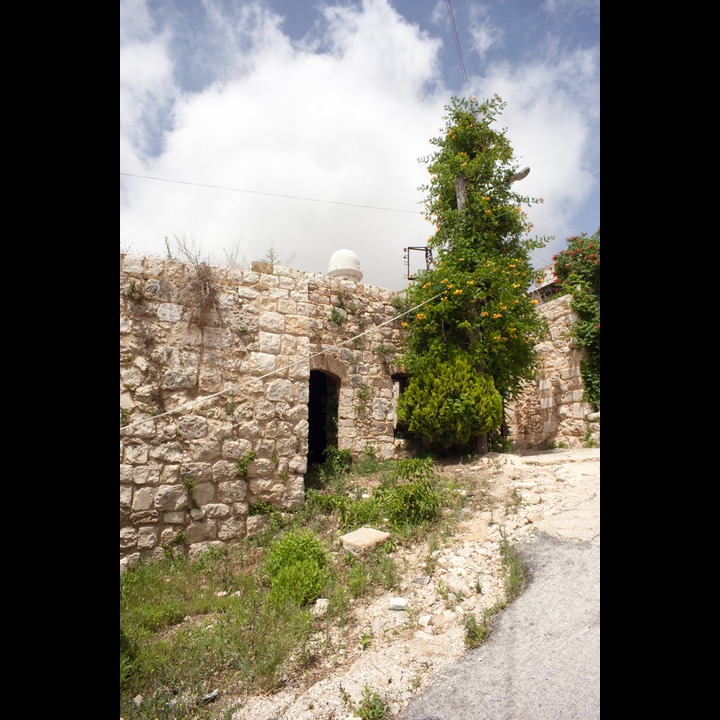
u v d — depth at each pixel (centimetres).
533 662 349
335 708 334
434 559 546
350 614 461
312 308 964
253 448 715
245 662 384
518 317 984
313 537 582
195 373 685
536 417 1259
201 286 697
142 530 615
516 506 656
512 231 1036
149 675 371
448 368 948
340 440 966
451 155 1030
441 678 352
